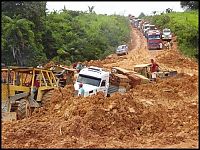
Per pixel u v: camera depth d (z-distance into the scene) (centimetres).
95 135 1803
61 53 5831
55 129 1836
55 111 2205
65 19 7275
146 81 3109
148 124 1966
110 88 2709
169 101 2592
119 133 1841
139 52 6219
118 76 2809
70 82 3002
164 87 2938
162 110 2253
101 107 1998
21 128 1853
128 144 1705
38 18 5825
